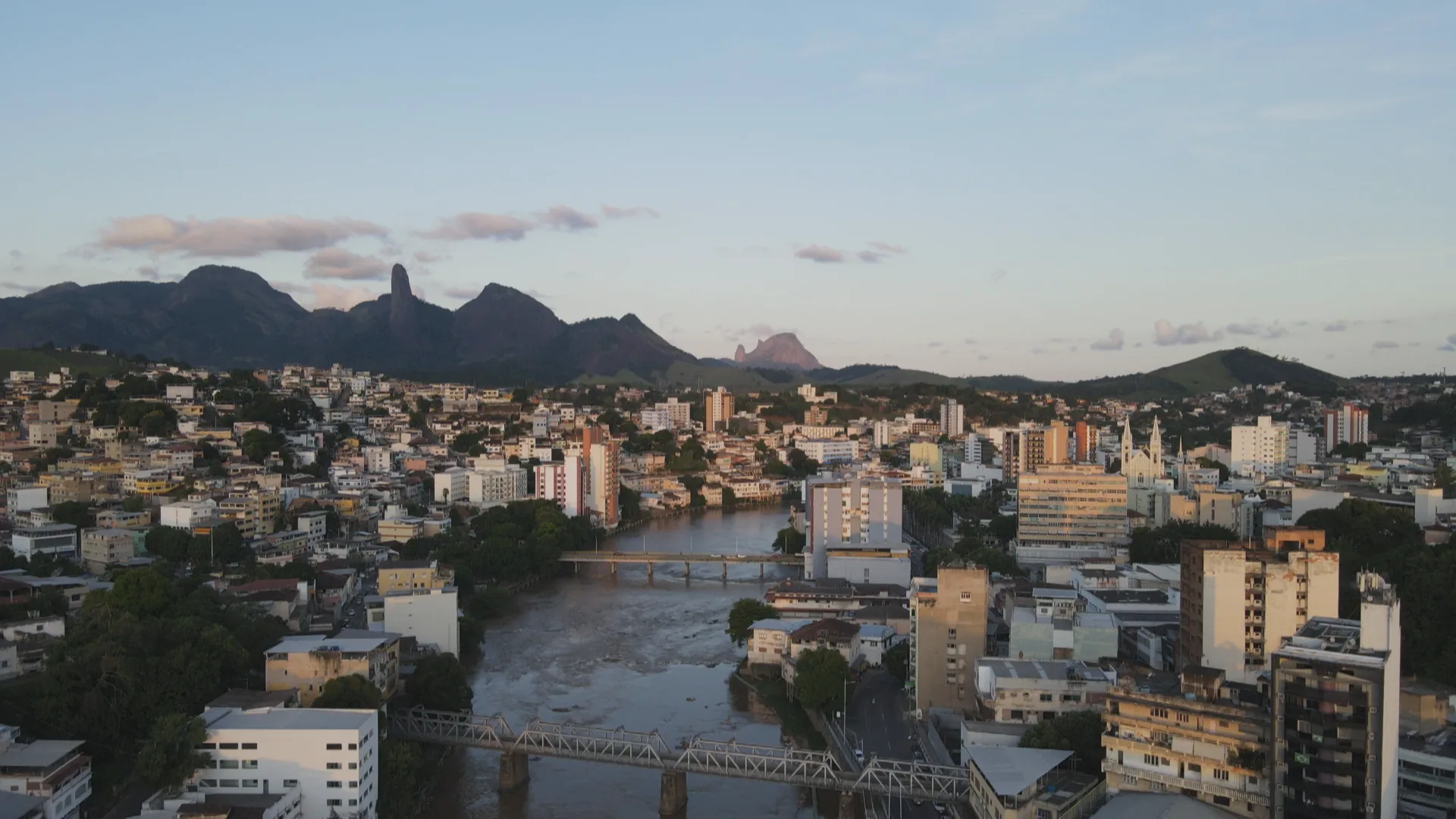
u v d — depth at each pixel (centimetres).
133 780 18988
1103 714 17762
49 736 19850
